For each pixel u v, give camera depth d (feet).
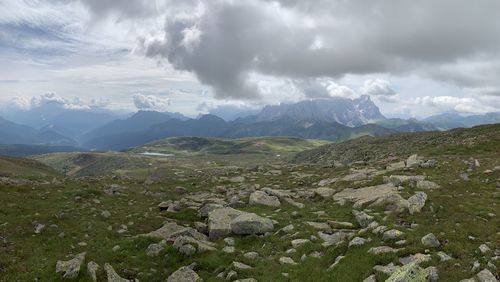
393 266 66.69
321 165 271.90
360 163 254.47
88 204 132.36
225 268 77.41
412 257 69.26
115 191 163.63
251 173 253.44
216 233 101.71
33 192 141.28
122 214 125.29
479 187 124.98
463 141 303.48
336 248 80.28
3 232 93.50
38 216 108.37
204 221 121.39
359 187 147.54
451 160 188.75
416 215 95.81
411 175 154.51
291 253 83.92
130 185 193.36
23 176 193.36
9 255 80.18
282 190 167.63
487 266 63.31
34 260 79.25
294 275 72.38
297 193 155.12
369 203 116.06
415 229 83.51
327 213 116.16
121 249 88.79
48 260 79.77
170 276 74.23
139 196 162.30
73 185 168.96
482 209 97.50
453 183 131.85
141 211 132.26
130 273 76.89
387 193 122.31
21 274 71.77
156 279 76.13
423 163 180.45
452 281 60.18
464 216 91.91
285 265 77.87
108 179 212.02
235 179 219.61
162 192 178.40
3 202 119.24
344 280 66.74
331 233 95.40
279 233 99.50
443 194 117.39
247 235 100.48
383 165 220.43
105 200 144.46
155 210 136.98
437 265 65.05
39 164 304.09
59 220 108.06
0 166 237.25
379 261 69.87
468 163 172.76
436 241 74.38
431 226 85.30
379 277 64.18
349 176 175.83
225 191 177.99
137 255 86.28
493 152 234.58
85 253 82.28
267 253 85.97
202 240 97.60
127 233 105.70
